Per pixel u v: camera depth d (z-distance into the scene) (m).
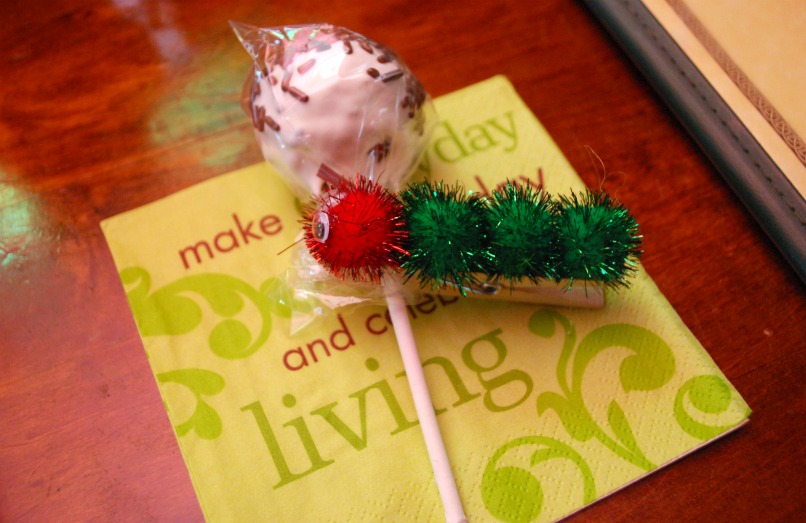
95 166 0.24
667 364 0.21
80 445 0.21
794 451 0.20
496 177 0.24
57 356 0.22
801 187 0.22
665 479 0.20
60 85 0.25
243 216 0.23
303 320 0.22
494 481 0.20
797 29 0.24
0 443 0.21
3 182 0.24
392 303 0.21
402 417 0.21
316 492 0.20
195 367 0.21
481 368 0.21
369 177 0.21
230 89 0.25
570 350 0.21
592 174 0.24
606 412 0.21
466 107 0.25
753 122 0.23
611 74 0.25
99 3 0.26
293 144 0.20
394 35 0.26
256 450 0.20
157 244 0.23
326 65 0.20
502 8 0.26
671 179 0.24
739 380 0.21
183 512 0.20
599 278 0.19
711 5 0.24
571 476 0.20
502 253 0.18
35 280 0.23
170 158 0.24
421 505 0.20
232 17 0.26
